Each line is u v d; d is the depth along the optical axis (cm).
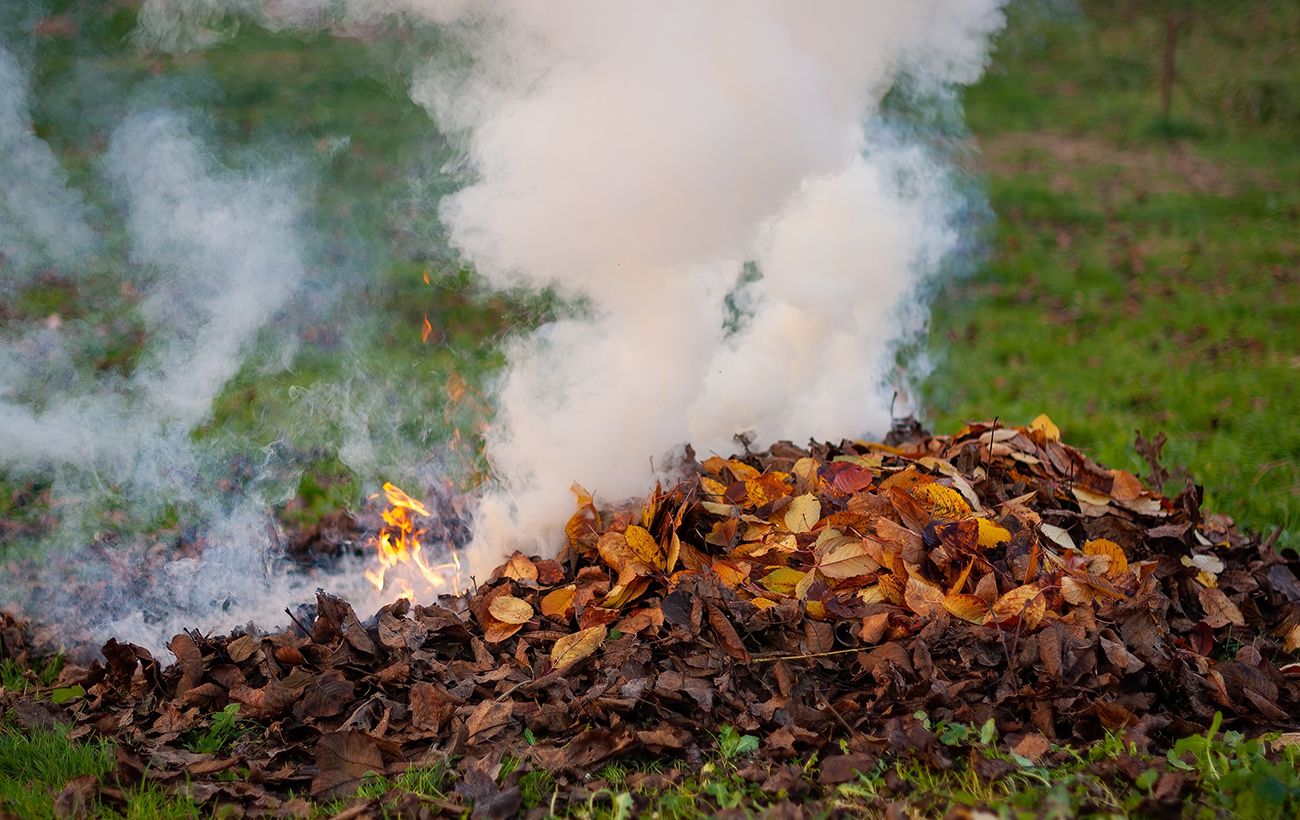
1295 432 681
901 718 351
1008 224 1227
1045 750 339
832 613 388
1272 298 1002
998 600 385
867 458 476
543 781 337
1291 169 1448
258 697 379
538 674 384
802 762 344
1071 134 1627
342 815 322
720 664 372
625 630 391
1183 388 770
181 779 347
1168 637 394
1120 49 1991
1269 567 457
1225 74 1841
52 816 332
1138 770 327
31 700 404
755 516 430
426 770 344
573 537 440
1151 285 1041
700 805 324
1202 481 603
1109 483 477
